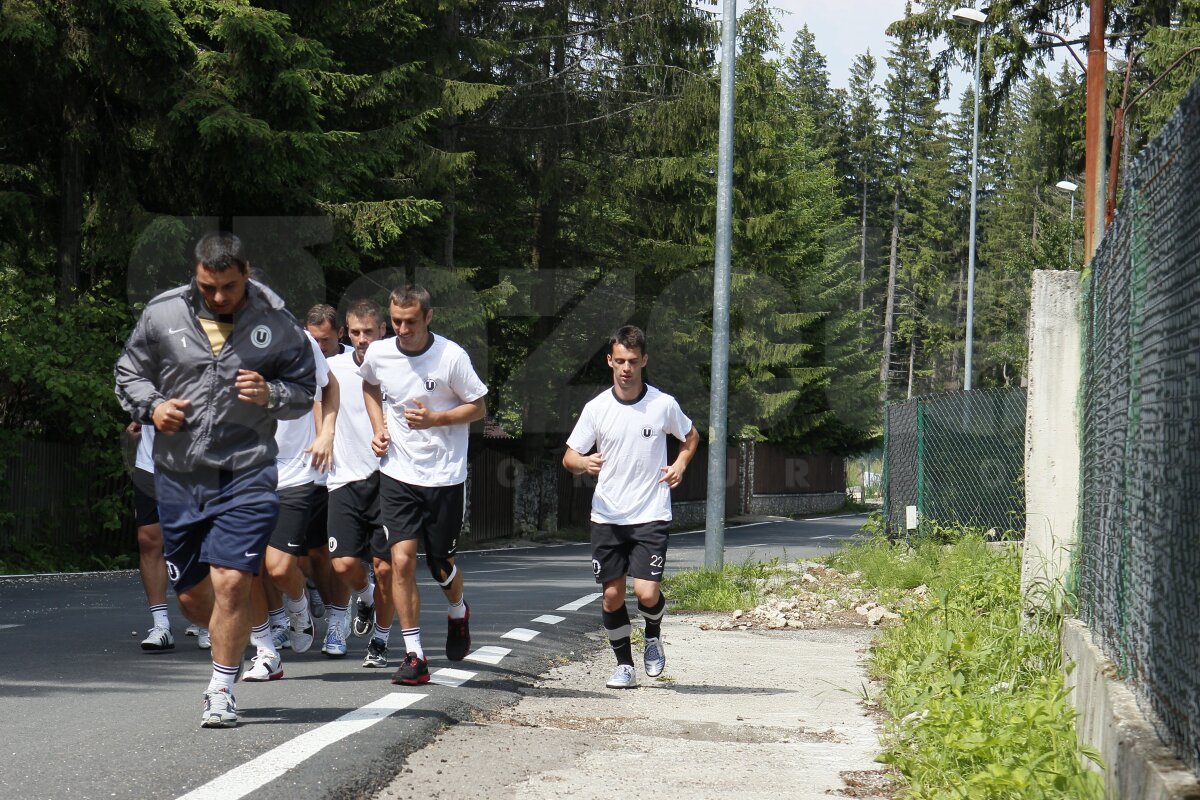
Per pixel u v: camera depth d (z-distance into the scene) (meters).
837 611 13.44
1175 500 4.17
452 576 8.01
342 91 22.81
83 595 14.11
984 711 6.44
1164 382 4.47
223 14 20.58
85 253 23.22
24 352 20.14
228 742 5.88
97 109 22.02
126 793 4.91
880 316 83.31
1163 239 4.66
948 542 17.78
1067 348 8.73
